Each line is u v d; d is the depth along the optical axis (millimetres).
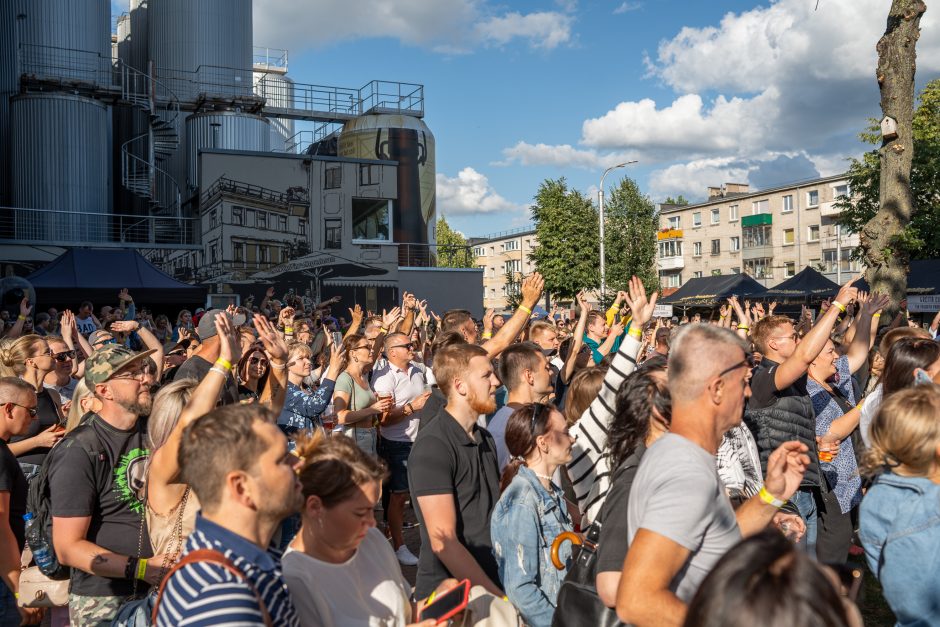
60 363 5887
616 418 2914
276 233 25062
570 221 32406
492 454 3637
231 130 32094
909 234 8773
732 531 2215
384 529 7234
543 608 3039
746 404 4434
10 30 29406
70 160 27641
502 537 3146
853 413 4711
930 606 2701
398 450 6398
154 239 25766
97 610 3199
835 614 1216
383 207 27219
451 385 3475
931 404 2850
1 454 3719
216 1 33812
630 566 2104
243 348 5641
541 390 4324
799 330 9727
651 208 36062
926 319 16500
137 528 3334
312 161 25656
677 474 2166
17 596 3570
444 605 2793
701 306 24219
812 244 55312
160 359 6223
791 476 2350
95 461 3287
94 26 30000
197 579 1901
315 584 2369
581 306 6512
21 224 26766
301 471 2414
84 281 16812
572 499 4242
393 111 31938
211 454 2002
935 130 26891
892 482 2883
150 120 28938
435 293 27672
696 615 1300
